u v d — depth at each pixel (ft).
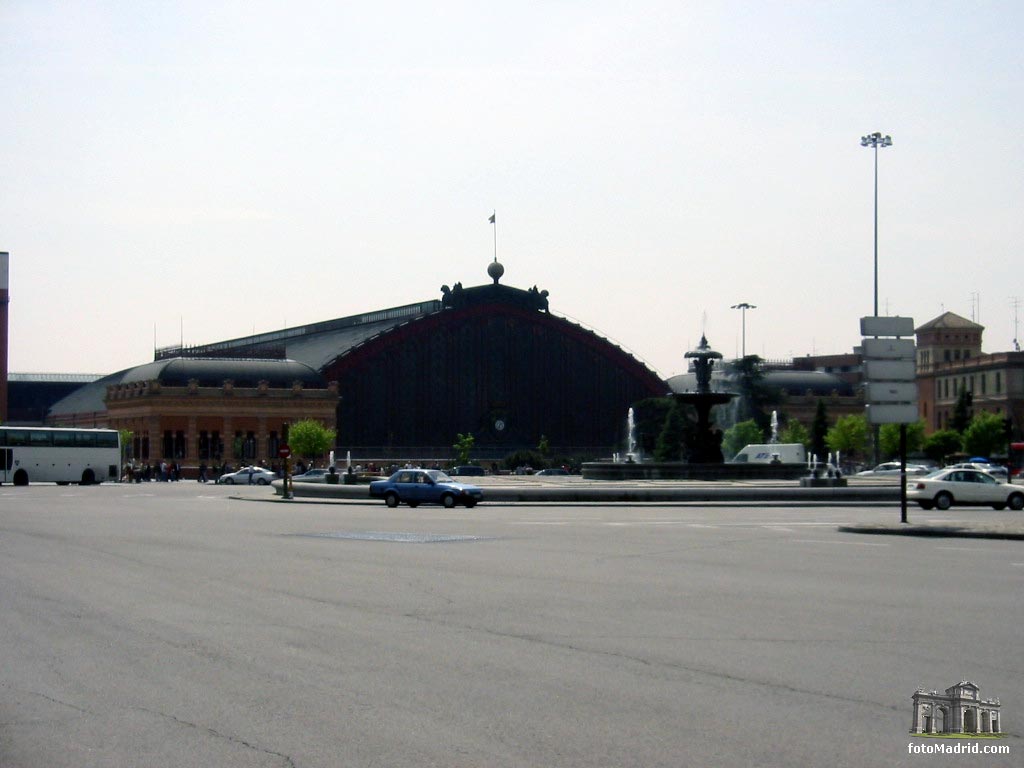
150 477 424.05
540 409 515.91
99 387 606.14
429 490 190.29
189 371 476.13
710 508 184.65
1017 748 35.45
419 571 84.07
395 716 39.50
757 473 251.60
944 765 33.65
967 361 587.27
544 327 518.78
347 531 128.47
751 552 100.53
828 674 46.11
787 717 39.17
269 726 38.32
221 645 53.06
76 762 34.47
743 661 48.78
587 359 527.40
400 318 515.50
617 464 258.37
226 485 341.00
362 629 57.31
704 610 63.52
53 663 49.21
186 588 74.13
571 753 34.83
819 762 33.88
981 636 54.80
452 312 499.51
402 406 493.36
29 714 40.32
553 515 163.84
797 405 605.31
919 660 48.91
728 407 507.71
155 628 57.98
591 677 45.68
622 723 38.42
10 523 143.64
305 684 44.65
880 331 133.28
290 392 476.54
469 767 33.53
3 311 496.23
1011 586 74.54
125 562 91.61
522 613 62.54
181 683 45.03
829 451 499.10
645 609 63.98
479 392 506.07
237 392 473.67
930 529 121.70
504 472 467.11
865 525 127.85
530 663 48.47
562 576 80.69
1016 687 43.65
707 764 33.65
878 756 34.53
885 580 78.13
